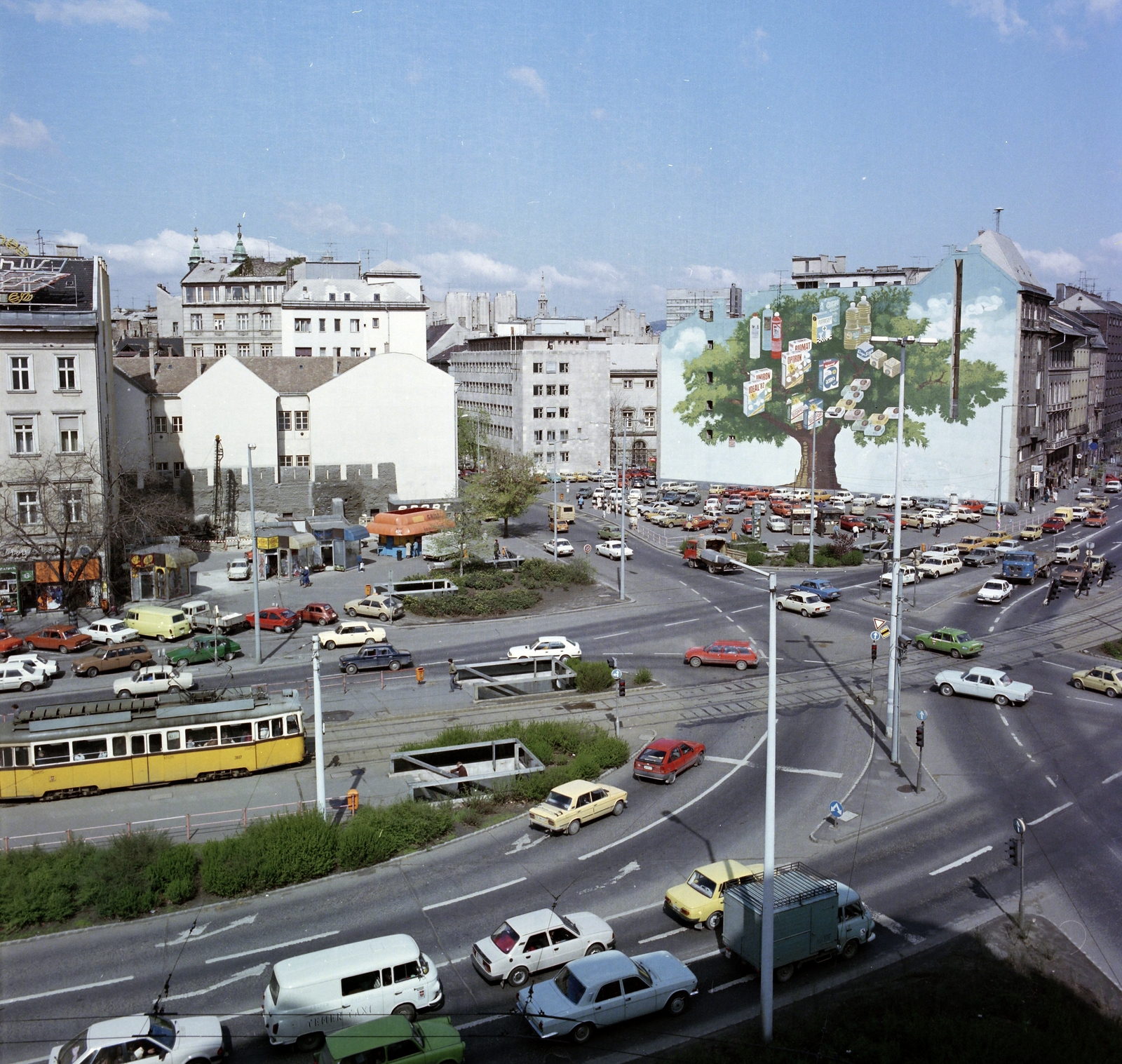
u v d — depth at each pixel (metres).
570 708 46.34
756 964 24.28
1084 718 44.91
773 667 22.53
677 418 136.50
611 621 63.44
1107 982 24.48
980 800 35.78
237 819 34.03
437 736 41.44
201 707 37.94
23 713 36.97
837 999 23.44
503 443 153.25
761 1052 20.80
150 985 24.27
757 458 130.00
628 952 25.66
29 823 33.88
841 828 33.38
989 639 59.44
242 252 168.88
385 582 73.12
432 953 25.73
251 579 74.81
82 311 65.38
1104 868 30.48
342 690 49.16
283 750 38.38
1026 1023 22.19
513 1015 23.03
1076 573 72.62
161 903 28.52
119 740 36.47
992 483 114.19
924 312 116.31
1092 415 166.88
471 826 34.09
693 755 39.09
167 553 65.81
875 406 120.38
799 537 95.56
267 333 146.25
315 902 28.64
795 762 39.69
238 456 89.19
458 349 195.88
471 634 60.28
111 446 76.44
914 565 76.75
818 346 123.69
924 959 25.38
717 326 131.88
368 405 94.06
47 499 62.66
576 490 132.50
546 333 148.88
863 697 48.03
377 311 136.88
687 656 54.03
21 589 63.72
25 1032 22.28
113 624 57.28
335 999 22.06
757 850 31.75
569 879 29.94
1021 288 110.81
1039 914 27.70
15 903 27.12
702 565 80.44
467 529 73.94
